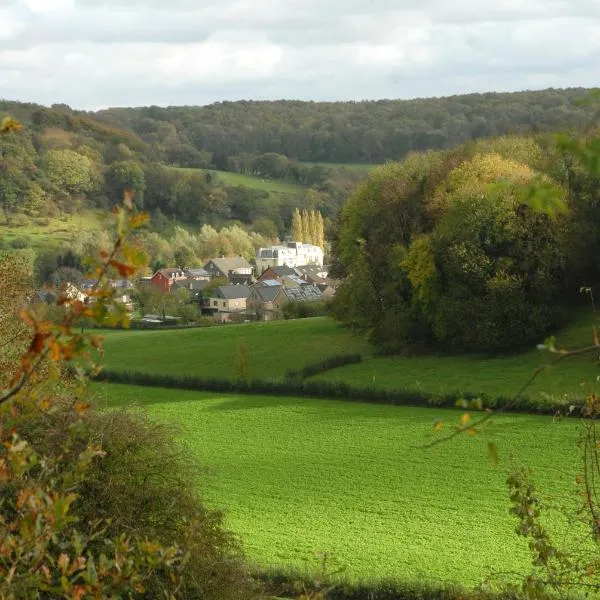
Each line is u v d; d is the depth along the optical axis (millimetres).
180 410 87938
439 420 9273
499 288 95688
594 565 17000
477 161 110688
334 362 102188
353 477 64375
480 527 52531
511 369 90812
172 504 30250
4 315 30797
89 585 9258
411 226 114375
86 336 7441
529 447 67125
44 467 9758
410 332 105250
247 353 100062
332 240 128500
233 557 33594
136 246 7336
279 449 73188
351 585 42000
